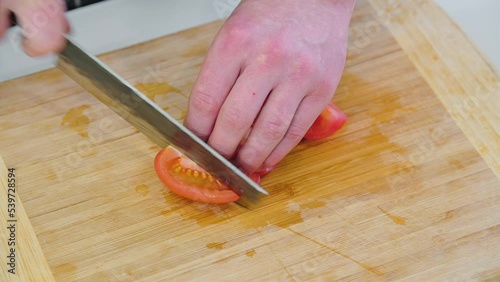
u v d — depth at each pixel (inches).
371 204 55.6
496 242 53.8
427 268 52.4
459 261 52.7
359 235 53.9
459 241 53.7
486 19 69.9
